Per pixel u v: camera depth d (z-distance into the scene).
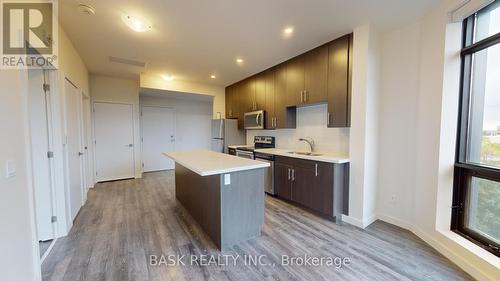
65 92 2.55
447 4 1.95
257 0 1.97
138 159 5.14
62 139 2.37
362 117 2.52
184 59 3.56
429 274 1.71
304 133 3.75
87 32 2.58
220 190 2.05
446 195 2.05
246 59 3.57
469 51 1.89
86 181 3.90
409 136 2.45
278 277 1.69
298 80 3.38
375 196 2.73
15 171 1.32
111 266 1.80
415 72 2.38
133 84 4.98
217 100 5.57
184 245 2.15
